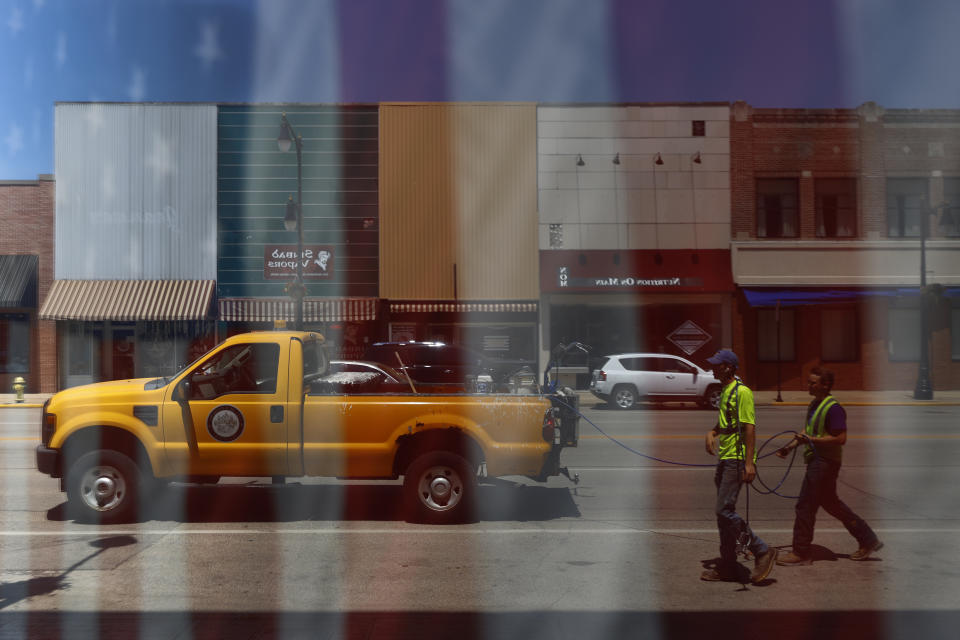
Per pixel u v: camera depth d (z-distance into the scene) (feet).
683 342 92.22
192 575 19.83
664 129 92.68
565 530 25.16
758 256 91.50
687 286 91.40
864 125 92.53
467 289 92.17
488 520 26.61
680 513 27.94
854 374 92.32
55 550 22.33
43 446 26.27
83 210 90.79
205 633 15.64
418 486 25.93
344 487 32.37
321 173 92.53
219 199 92.02
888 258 91.76
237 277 91.81
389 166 92.68
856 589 18.76
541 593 18.42
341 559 21.43
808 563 21.03
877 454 42.60
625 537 24.18
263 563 20.99
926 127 92.89
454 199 92.43
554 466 26.30
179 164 91.61
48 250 90.99
